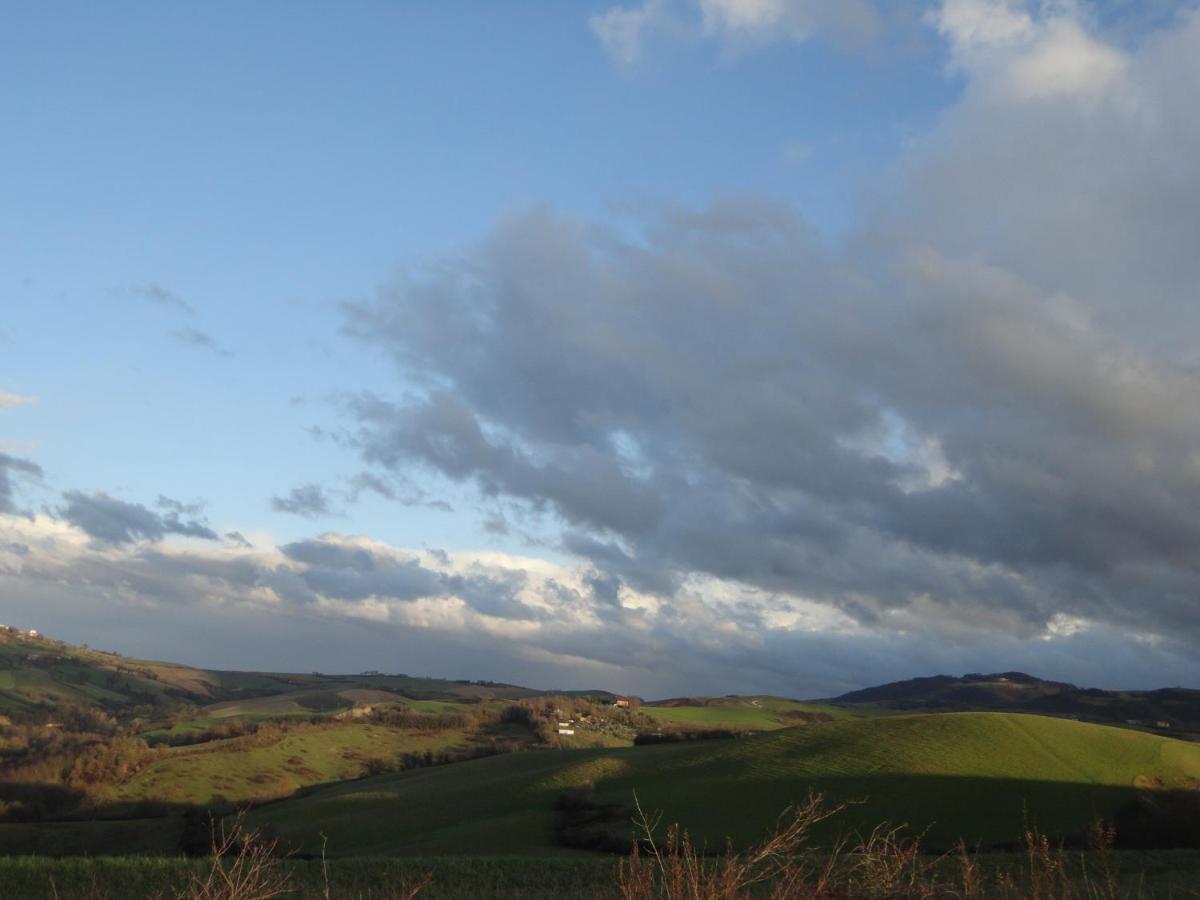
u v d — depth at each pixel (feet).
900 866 22.34
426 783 250.57
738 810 181.37
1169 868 101.04
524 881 100.07
